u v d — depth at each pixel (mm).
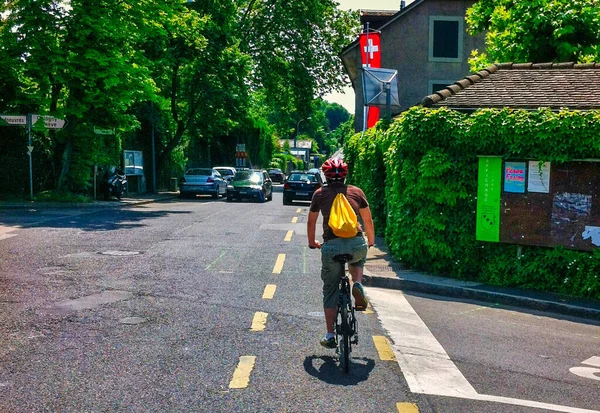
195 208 24500
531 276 9766
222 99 35688
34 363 5461
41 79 23625
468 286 9688
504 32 22750
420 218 10625
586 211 9391
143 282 9102
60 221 17125
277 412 4477
